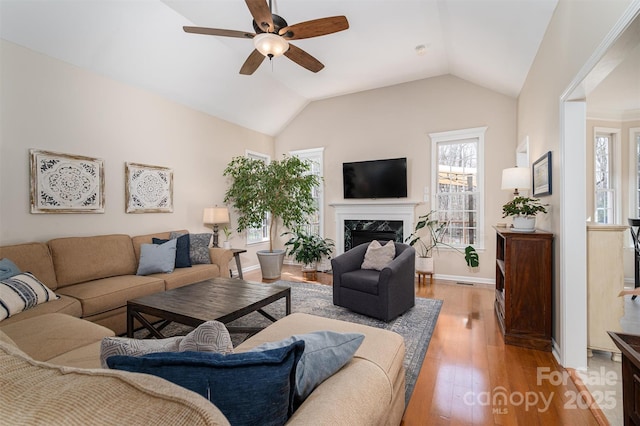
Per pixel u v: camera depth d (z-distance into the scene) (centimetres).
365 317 317
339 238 564
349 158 558
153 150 396
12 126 271
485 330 286
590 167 467
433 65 448
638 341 113
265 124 584
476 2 271
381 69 458
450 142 485
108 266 315
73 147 314
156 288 304
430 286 440
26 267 257
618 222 469
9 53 268
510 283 257
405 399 181
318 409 85
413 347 250
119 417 42
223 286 281
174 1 298
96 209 332
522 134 394
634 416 108
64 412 43
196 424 40
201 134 467
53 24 274
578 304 219
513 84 397
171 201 418
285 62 432
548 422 166
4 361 56
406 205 503
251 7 201
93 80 330
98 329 179
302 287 439
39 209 287
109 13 289
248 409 70
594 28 174
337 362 106
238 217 539
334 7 308
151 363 70
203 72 407
